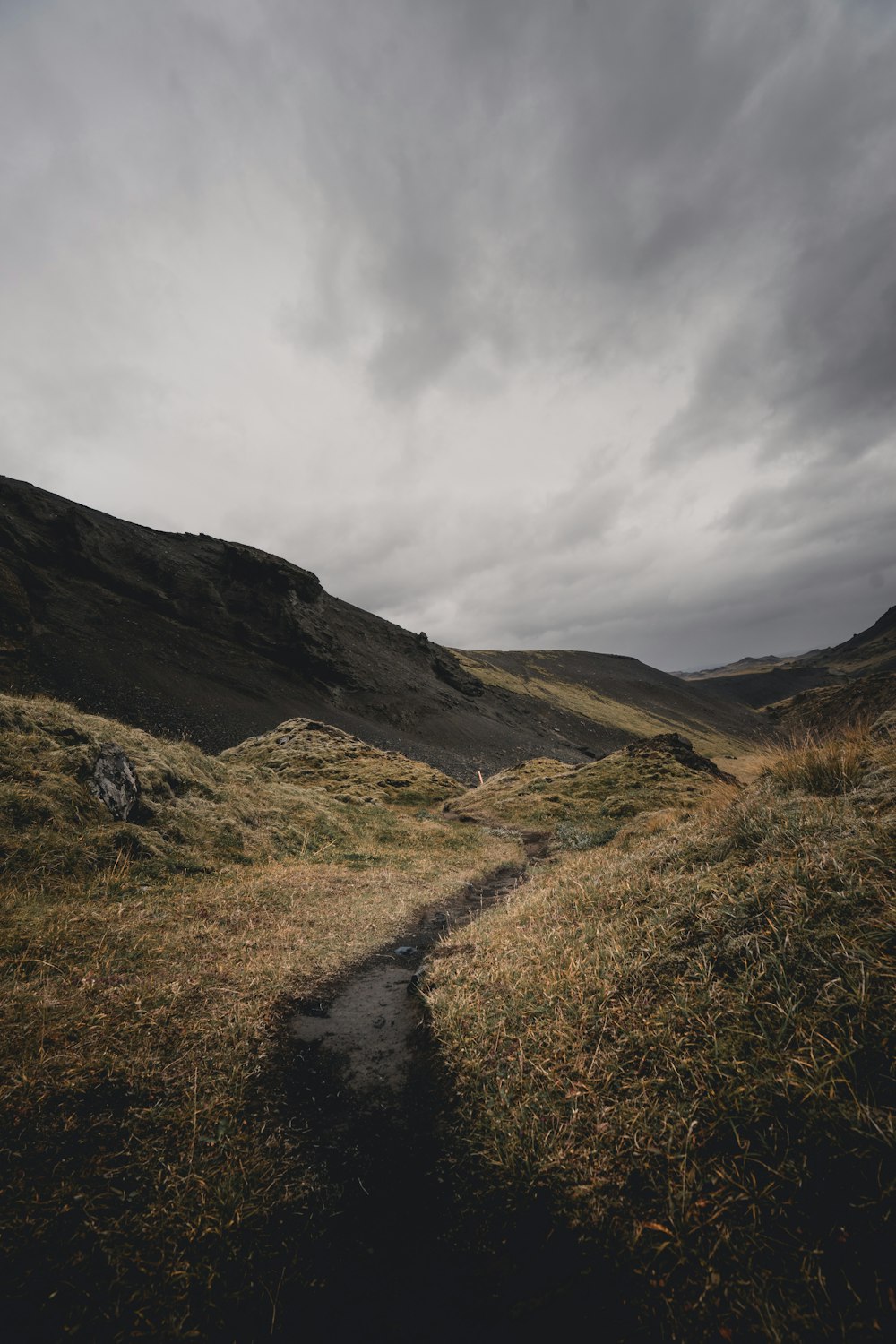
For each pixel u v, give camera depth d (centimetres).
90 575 8156
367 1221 274
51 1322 212
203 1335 214
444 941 697
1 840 755
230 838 1162
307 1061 438
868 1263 197
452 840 1731
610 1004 375
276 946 660
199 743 5512
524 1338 210
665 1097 291
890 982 277
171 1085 357
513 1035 393
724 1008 320
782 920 354
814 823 446
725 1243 219
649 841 827
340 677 9331
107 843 871
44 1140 291
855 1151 226
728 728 18812
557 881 822
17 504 8419
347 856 1348
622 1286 221
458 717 10494
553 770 3144
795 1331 189
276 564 10088
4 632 5672
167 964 544
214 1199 272
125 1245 245
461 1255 253
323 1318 224
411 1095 388
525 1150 292
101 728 1275
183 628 8288
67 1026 396
